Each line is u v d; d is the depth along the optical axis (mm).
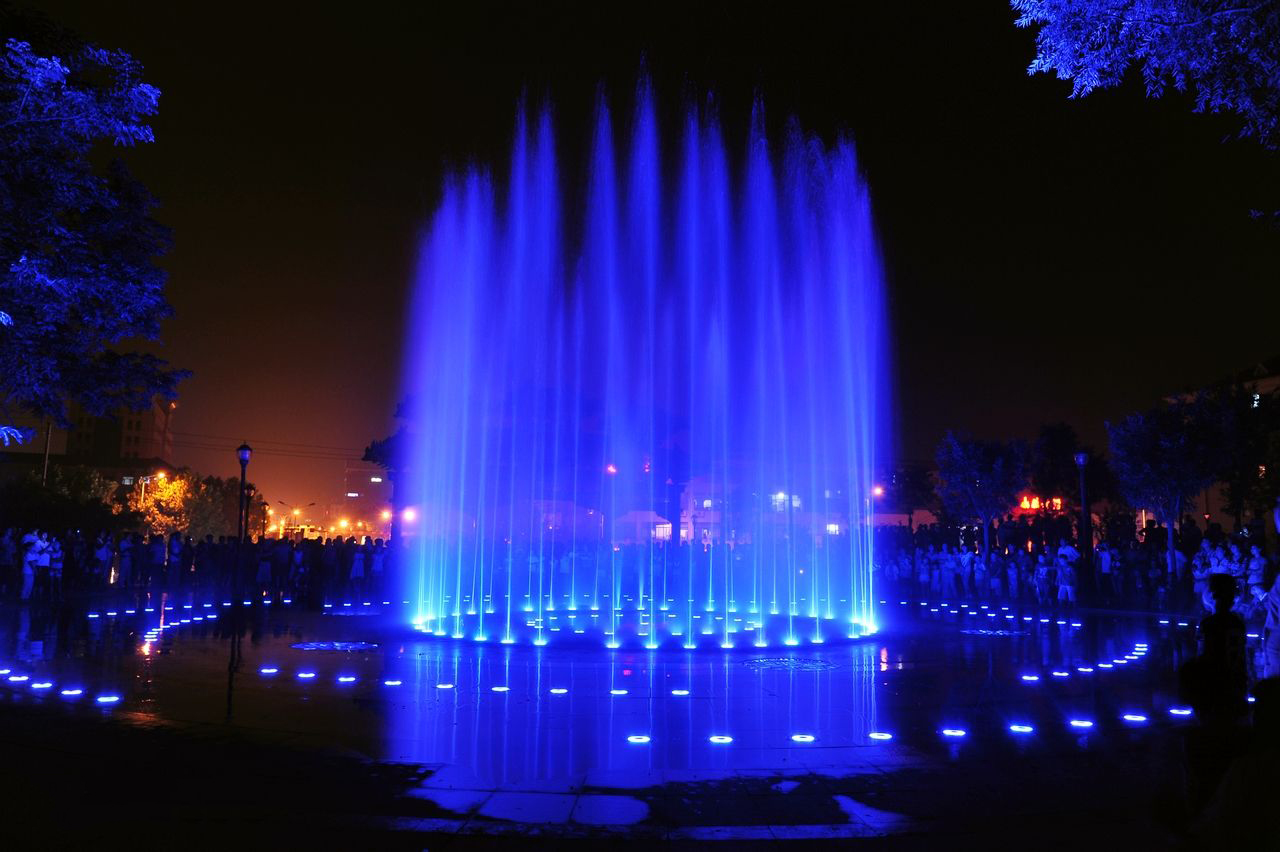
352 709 11172
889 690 12820
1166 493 35250
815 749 9219
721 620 23672
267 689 12523
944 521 62500
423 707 11375
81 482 66875
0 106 12328
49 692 11992
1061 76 9930
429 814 6906
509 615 24828
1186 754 3922
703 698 12141
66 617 22203
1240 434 38125
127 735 9461
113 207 15703
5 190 13164
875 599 32906
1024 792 7586
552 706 11523
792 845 6211
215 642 17875
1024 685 13289
